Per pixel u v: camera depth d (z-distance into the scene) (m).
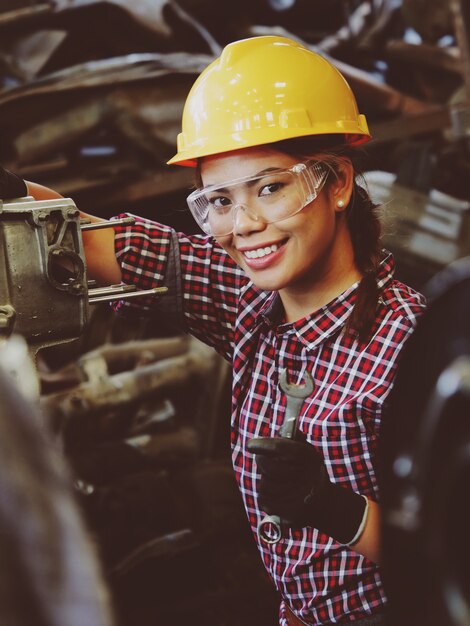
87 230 1.79
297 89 1.67
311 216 1.63
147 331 3.88
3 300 1.60
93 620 0.63
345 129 1.68
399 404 1.06
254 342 1.78
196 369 3.51
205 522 3.32
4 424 0.64
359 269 1.72
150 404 3.55
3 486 0.62
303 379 1.71
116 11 4.08
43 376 3.43
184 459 3.48
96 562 0.67
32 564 0.62
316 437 1.63
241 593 3.09
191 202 1.71
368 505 1.52
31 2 4.59
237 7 4.89
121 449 3.32
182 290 1.90
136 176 3.95
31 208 1.61
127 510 3.12
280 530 1.62
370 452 1.62
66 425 3.29
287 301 1.73
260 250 1.64
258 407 1.75
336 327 1.67
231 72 1.69
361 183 1.80
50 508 0.63
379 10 5.11
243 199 1.63
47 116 3.82
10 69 4.28
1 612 0.61
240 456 1.77
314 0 5.16
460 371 0.98
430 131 4.24
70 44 4.27
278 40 1.73
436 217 4.00
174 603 3.01
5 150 3.96
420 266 3.95
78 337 1.70
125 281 1.89
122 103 3.76
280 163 1.63
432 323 1.04
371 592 1.64
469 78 4.09
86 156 4.02
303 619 1.71
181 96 3.84
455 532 0.95
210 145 1.65
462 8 4.06
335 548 1.64
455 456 0.96
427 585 0.98
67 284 1.65
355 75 4.50
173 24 4.26
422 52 4.85
